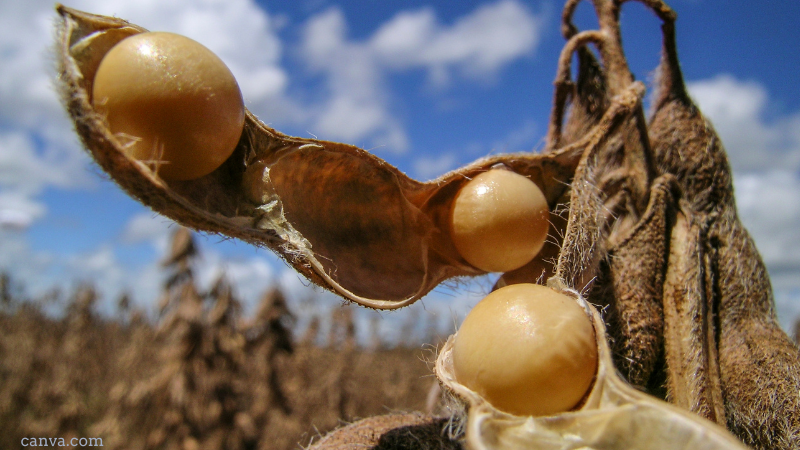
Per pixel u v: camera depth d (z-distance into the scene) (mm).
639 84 45
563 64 51
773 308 46
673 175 46
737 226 47
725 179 48
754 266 46
